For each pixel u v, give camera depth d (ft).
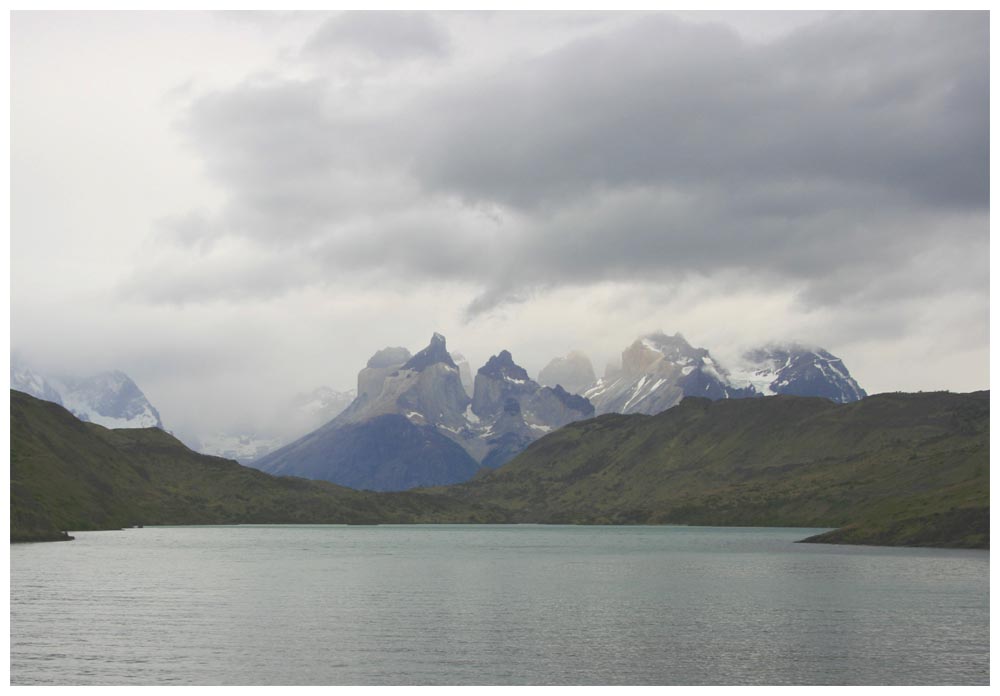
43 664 274.16
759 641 318.04
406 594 466.29
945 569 597.11
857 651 299.17
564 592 479.41
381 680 256.93
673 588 497.87
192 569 606.96
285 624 353.31
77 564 621.31
